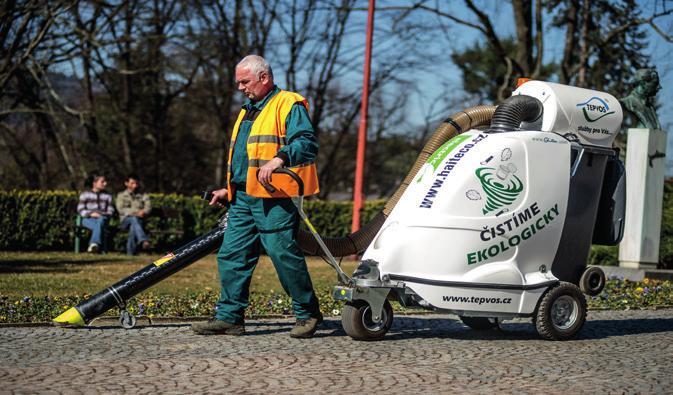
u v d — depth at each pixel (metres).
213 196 7.43
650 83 13.59
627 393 5.28
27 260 15.73
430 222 6.87
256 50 34.84
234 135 7.09
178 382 5.27
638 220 13.40
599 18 25.42
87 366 5.69
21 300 8.65
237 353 6.32
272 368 5.79
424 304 6.85
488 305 6.99
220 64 34.28
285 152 6.57
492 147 7.08
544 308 7.15
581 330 8.00
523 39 23.83
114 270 13.67
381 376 5.61
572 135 7.58
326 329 7.59
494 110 8.00
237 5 33.78
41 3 23.36
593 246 14.74
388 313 7.08
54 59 24.81
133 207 18.19
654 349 6.99
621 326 8.41
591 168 7.62
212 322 7.12
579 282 7.57
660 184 13.50
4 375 5.34
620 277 13.22
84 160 33.25
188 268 15.12
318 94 37.28
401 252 6.89
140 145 36.84
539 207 7.18
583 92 7.70
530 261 7.20
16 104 28.16
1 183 34.16
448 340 7.21
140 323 7.67
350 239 7.58
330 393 5.09
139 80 34.09
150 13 28.28
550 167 7.27
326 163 42.25
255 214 6.94
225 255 7.09
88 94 33.00
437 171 7.07
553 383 5.53
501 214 7.02
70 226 19.05
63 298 8.80
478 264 6.96
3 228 18.64
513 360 6.33
